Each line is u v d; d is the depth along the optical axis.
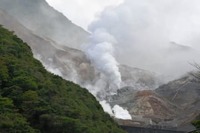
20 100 50.28
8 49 63.12
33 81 54.69
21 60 62.19
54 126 47.56
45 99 52.50
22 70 56.69
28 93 51.00
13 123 44.41
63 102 54.09
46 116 47.91
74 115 52.22
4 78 53.34
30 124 48.22
